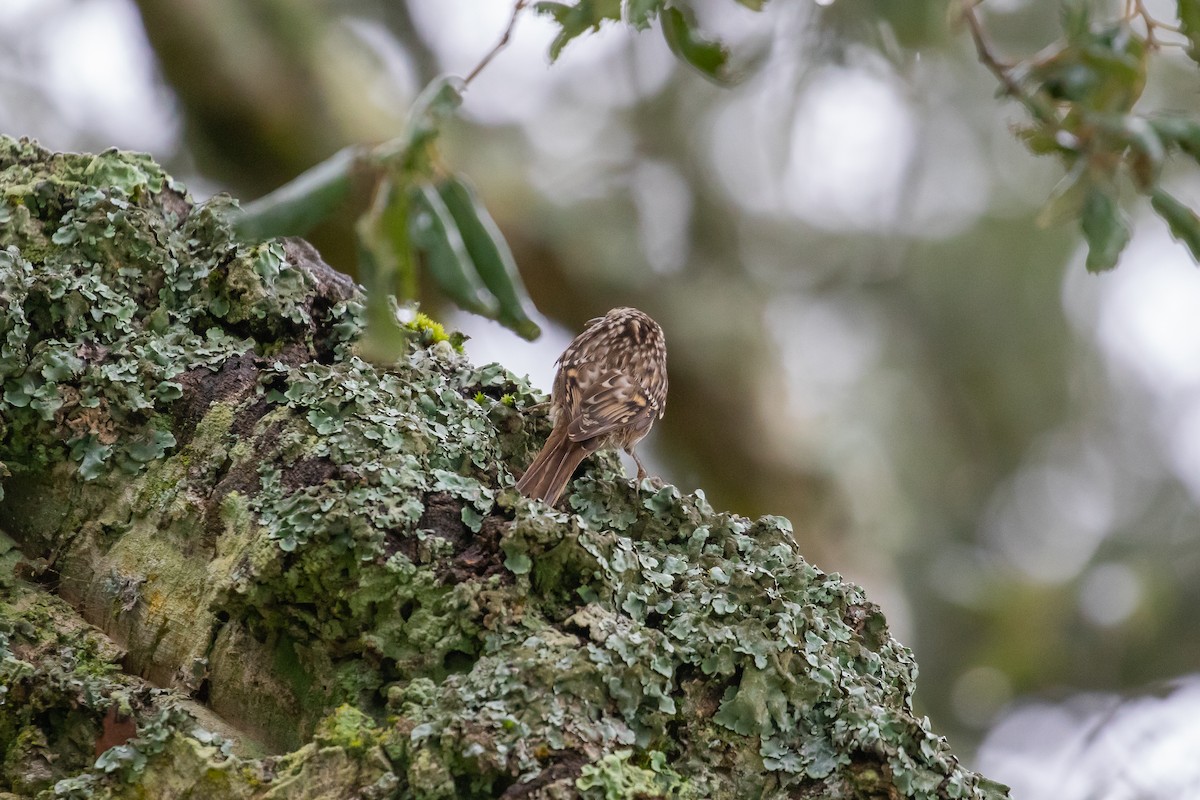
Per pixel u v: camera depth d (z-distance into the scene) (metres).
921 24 5.75
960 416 14.87
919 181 14.38
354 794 4.71
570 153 13.88
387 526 5.13
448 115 4.17
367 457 5.37
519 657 4.88
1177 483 15.53
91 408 5.70
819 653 5.39
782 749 5.15
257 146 11.48
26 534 5.74
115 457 5.66
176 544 5.51
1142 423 15.46
